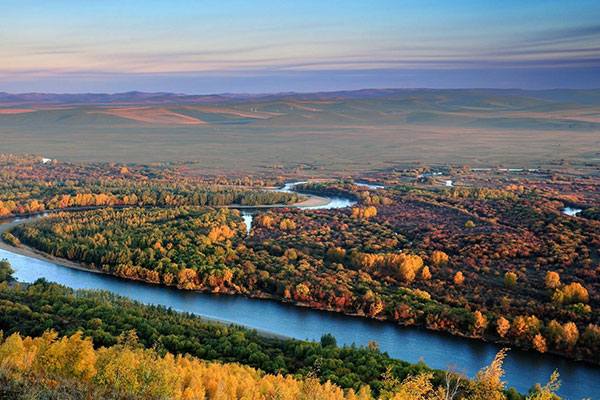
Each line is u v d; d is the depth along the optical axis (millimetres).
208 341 129000
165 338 126562
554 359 138750
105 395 70625
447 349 144250
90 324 130625
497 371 76250
